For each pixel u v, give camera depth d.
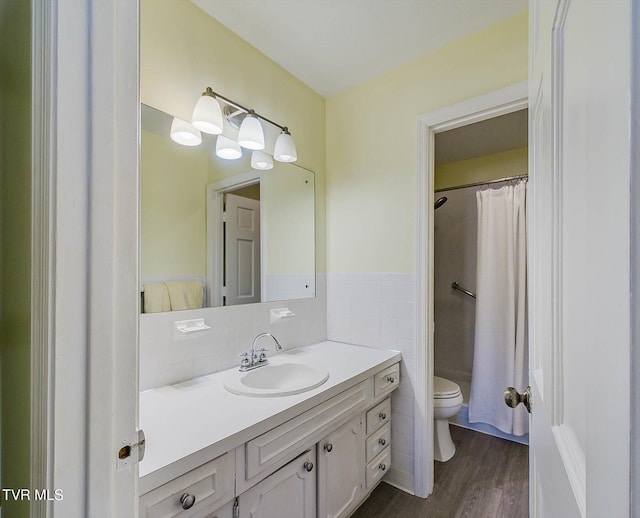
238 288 1.67
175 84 1.41
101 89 0.48
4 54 0.61
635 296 0.25
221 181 1.61
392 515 1.66
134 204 0.52
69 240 0.45
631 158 0.25
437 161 3.04
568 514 0.47
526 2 1.46
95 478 0.47
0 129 0.62
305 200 2.09
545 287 0.66
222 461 0.93
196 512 0.87
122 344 0.50
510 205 2.47
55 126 0.44
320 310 2.18
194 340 1.46
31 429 0.47
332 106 2.24
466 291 2.95
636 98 0.25
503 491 1.83
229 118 1.62
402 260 1.90
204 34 1.51
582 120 0.41
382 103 1.99
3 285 0.61
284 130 1.83
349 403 1.45
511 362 2.40
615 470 0.27
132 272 0.52
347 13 1.52
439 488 1.87
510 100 1.55
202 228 1.54
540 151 0.73
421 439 1.81
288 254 1.96
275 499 1.11
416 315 1.84
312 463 1.27
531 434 0.87
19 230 0.55
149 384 1.31
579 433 0.44
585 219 0.40
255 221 1.78
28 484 0.49
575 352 0.46
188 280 1.47
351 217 2.13
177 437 0.93
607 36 0.31
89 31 0.47
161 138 1.39
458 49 1.71
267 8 1.49
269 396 1.22
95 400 0.47
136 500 0.52
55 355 0.44
